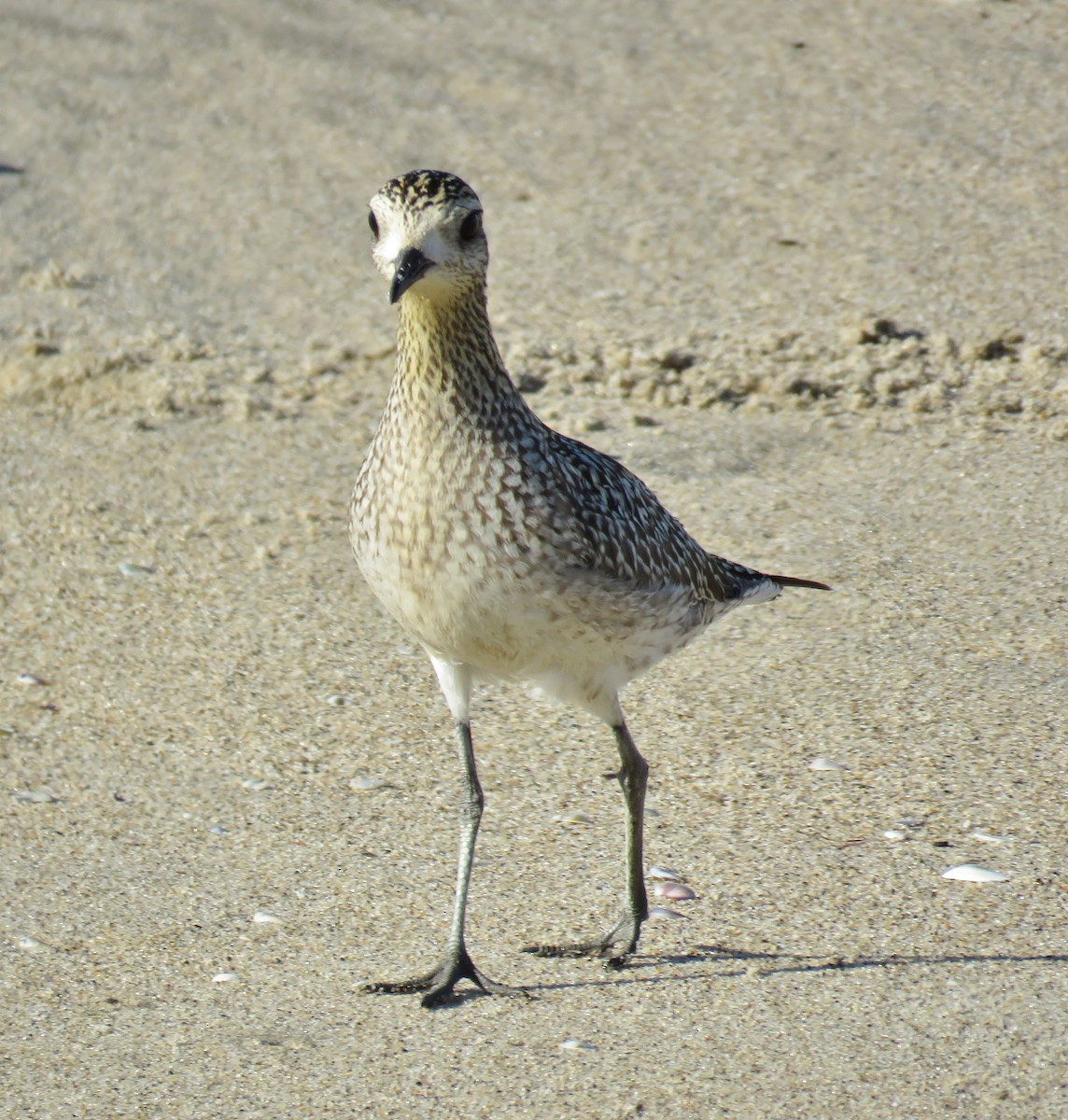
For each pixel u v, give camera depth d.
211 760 10.73
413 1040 7.82
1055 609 12.09
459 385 7.96
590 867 9.41
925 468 14.48
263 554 13.53
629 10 24.69
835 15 24.02
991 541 13.20
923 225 18.50
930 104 21.27
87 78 23.39
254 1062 7.66
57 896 9.20
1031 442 14.77
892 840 9.41
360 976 8.42
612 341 16.69
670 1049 7.62
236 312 17.91
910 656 11.58
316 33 24.53
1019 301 16.88
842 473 14.50
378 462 8.14
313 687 11.64
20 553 13.52
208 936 8.81
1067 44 22.69
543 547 8.00
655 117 21.55
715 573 9.34
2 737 10.97
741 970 8.28
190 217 19.86
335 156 21.14
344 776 10.53
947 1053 7.44
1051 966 8.09
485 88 22.61
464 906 8.43
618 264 18.23
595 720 11.12
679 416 15.52
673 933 8.68
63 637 12.30
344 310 17.86
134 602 12.81
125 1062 7.68
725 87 22.17
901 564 12.92
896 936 8.48
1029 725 10.56
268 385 16.48
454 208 7.91
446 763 10.66
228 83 23.16
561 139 21.14
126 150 21.47
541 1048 7.70
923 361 16.05
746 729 10.81
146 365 16.69
